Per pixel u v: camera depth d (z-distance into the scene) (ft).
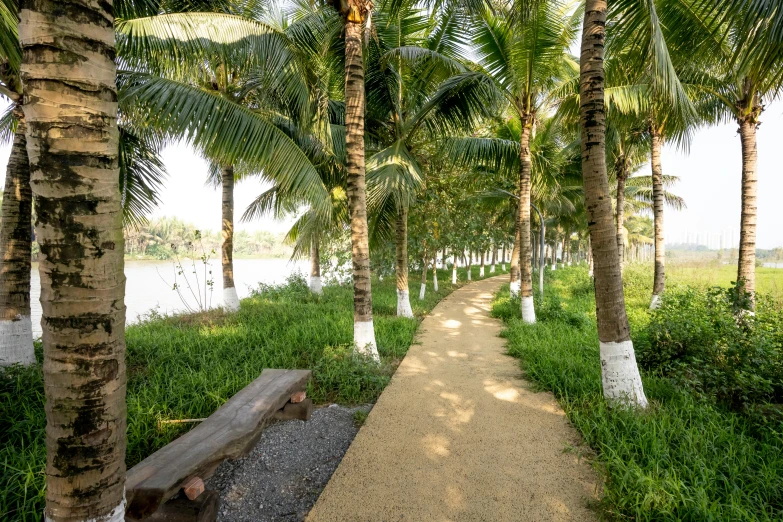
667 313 17.31
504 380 15.35
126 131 18.98
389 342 20.51
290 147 18.85
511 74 26.00
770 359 12.51
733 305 16.07
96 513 4.53
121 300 4.73
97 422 4.48
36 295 41.52
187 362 16.01
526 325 24.73
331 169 29.58
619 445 9.21
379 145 31.24
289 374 12.27
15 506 7.29
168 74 18.78
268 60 18.16
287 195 22.25
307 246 32.65
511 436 10.66
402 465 9.27
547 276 64.95
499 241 57.88
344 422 11.94
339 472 9.00
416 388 14.46
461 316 31.19
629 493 7.50
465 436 10.67
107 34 4.48
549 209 53.72
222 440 7.91
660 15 18.20
